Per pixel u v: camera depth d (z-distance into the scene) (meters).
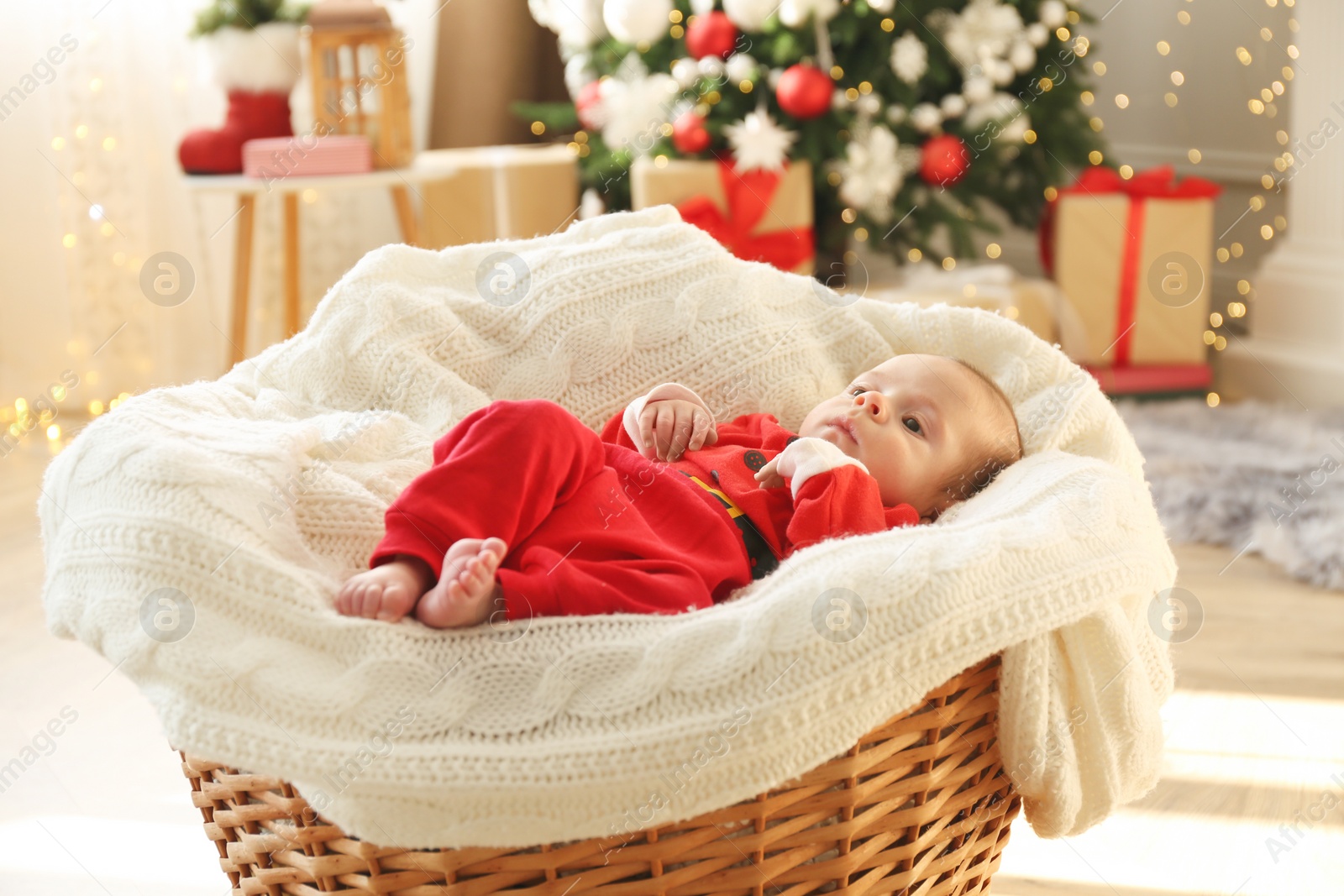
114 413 0.98
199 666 0.80
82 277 2.94
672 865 0.81
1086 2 3.56
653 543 0.99
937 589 0.84
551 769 0.77
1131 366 2.95
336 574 0.96
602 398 1.28
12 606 1.86
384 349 1.21
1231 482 2.26
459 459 0.93
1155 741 0.97
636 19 2.61
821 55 2.62
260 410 1.17
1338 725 1.44
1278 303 3.08
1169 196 2.87
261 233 3.08
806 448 1.06
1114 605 0.93
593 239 1.38
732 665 0.80
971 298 2.73
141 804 1.30
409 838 0.77
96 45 2.85
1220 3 3.22
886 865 0.88
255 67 2.54
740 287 1.33
